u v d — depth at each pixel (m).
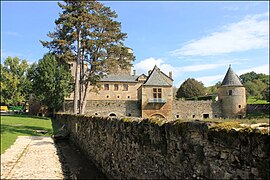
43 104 49.31
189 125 5.06
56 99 46.34
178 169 5.38
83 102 34.16
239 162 3.89
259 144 3.56
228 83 52.38
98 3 32.16
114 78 61.62
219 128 4.33
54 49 31.61
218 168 4.30
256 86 76.19
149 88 48.78
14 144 18.89
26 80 63.19
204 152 4.64
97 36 31.53
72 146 19.11
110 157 10.05
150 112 48.44
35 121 36.44
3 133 23.98
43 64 46.25
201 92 70.62
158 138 6.22
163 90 49.25
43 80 45.59
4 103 69.75
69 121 24.28
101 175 10.85
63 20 31.16
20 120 36.25
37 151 16.77
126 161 8.28
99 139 11.97
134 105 49.25
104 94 60.12
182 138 5.26
